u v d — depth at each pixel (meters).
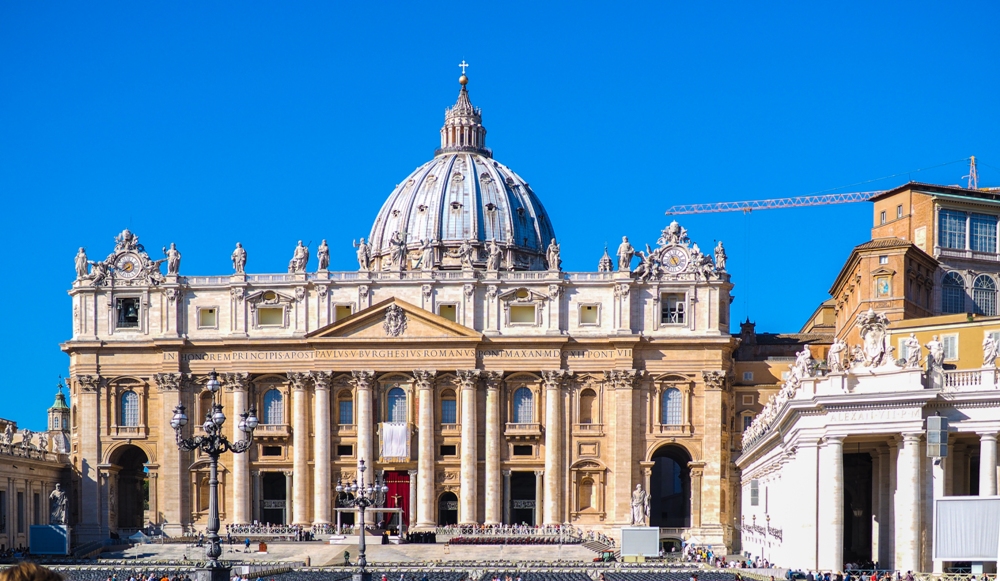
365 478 157.50
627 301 158.62
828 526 83.19
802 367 90.94
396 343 158.25
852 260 141.38
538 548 133.25
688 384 157.75
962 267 145.50
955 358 107.81
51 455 159.25
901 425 79.38
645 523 151.25
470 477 157.00
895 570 79.94
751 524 128.12
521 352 158.88
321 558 127.00
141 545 138.88
